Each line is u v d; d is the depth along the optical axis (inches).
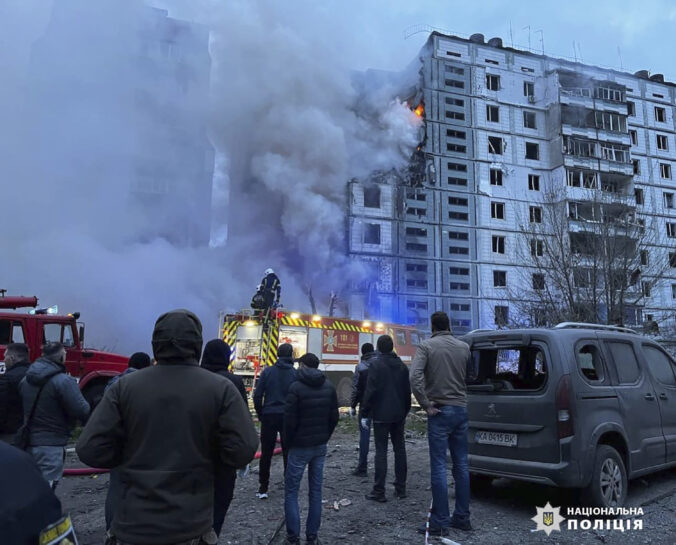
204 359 136.1
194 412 72.9
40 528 41.7
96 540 152.9
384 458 192.2
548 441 165.0
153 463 70.2
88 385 342.0
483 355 208.8
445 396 157.8
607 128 1381.6
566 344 175.6
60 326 341.4
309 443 146.8
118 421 72.6
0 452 44.1
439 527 151.4
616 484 172.9
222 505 109.0
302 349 486.6
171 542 67.1
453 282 1247.5
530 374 214.1
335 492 204.4
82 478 235.9
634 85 1534.2
